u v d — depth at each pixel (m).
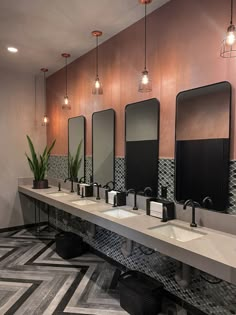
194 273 2.11
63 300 2.36
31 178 4.73
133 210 2.56
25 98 4.68
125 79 2.90
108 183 3.10
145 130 2.64
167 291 2.38
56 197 3.35
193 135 2.16
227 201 1.90
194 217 2.02
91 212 2.50
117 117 3.05
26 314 2.15
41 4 2.38
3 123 4.46
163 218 2.17
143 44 2.64
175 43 2.30
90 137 3.60
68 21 2.71
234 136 1.86
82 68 3.71
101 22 2.73
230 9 1.87
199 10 2.09
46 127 4.90
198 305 2.11
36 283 2.66
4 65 4.17
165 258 2.39
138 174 2.74
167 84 2.39
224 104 1.92
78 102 3.86
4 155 4.49
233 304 1.87
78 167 3.86
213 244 1.62
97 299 2.37
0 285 2.62
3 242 3.94
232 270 1.31
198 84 2.11
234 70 1.86
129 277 2.38
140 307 2.07
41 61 3.94
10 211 4.55
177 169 2.30
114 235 3.07
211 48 2.01
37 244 3.84
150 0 2.32
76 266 3.07
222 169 1.93
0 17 2.61
